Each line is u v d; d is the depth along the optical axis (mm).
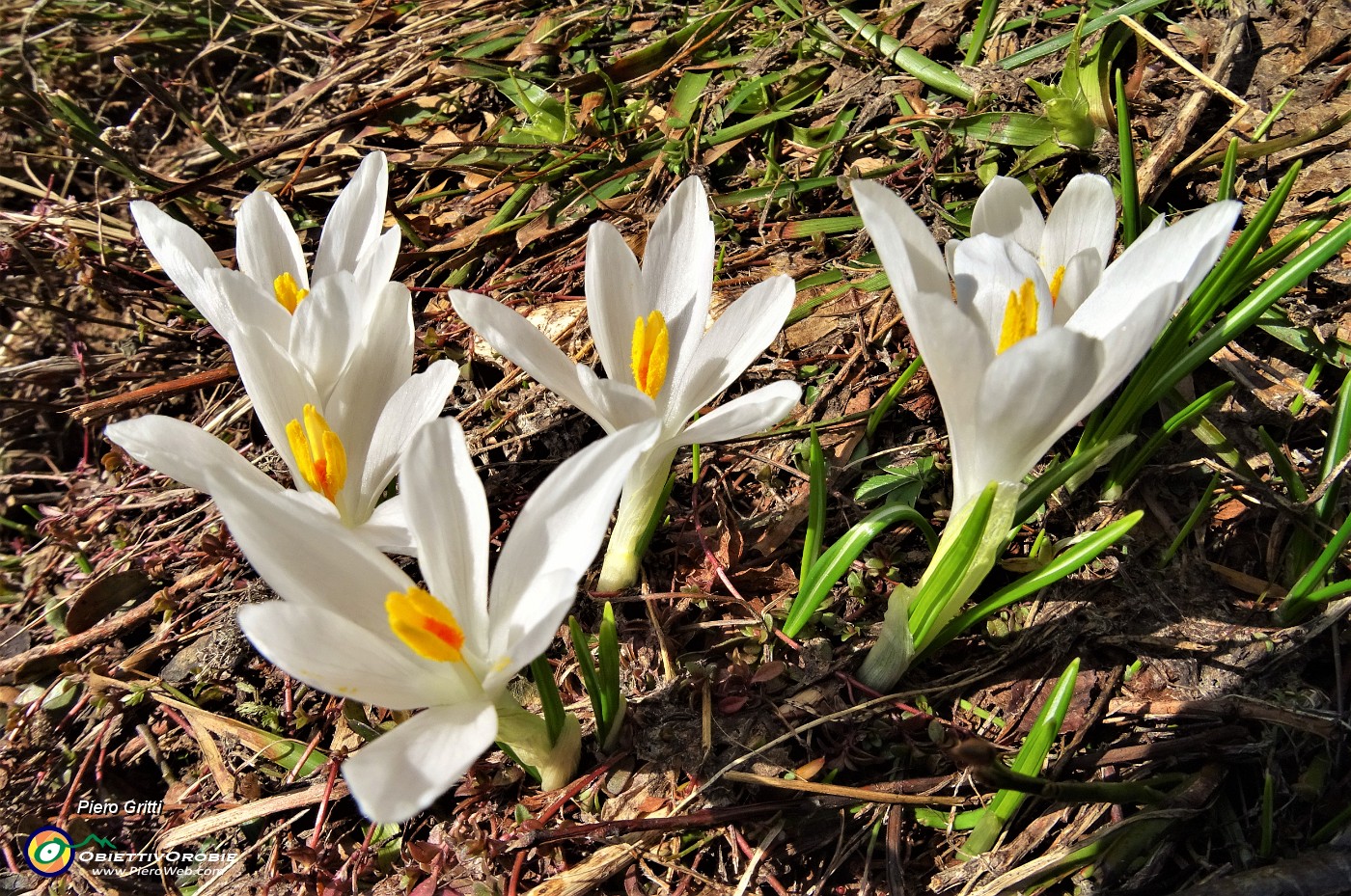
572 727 200
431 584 175
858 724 210
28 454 319
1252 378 241
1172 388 233
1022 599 222
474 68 334
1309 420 237
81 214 330
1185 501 230
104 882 219
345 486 210
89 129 317
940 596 196
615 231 203
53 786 233
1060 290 191
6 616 271
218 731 229
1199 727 206
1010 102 278
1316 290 246
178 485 276
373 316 214
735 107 299
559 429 254
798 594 215
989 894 194
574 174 301
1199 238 177
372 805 154
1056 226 201
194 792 227
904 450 241
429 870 204
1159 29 290
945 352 175
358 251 222
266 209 220
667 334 199
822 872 200
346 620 168
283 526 168
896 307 257
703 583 230
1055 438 183
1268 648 211
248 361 198
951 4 307
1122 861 192
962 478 192
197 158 357
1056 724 185
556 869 202
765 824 201
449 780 158
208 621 245
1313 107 266
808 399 252
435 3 388
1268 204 209
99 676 240
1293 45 277
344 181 325
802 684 215
